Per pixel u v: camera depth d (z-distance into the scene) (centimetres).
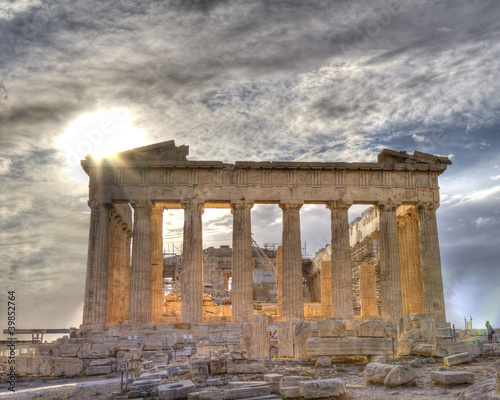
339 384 1927
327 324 2997
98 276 4828
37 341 4847
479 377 2253
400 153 5184
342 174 5072
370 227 6375
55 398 2592
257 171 5059
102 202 4941
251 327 3356
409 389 2081
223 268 8056
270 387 2039
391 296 4903
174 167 4997
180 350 3828
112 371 3506
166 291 8188
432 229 5075
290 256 4950
